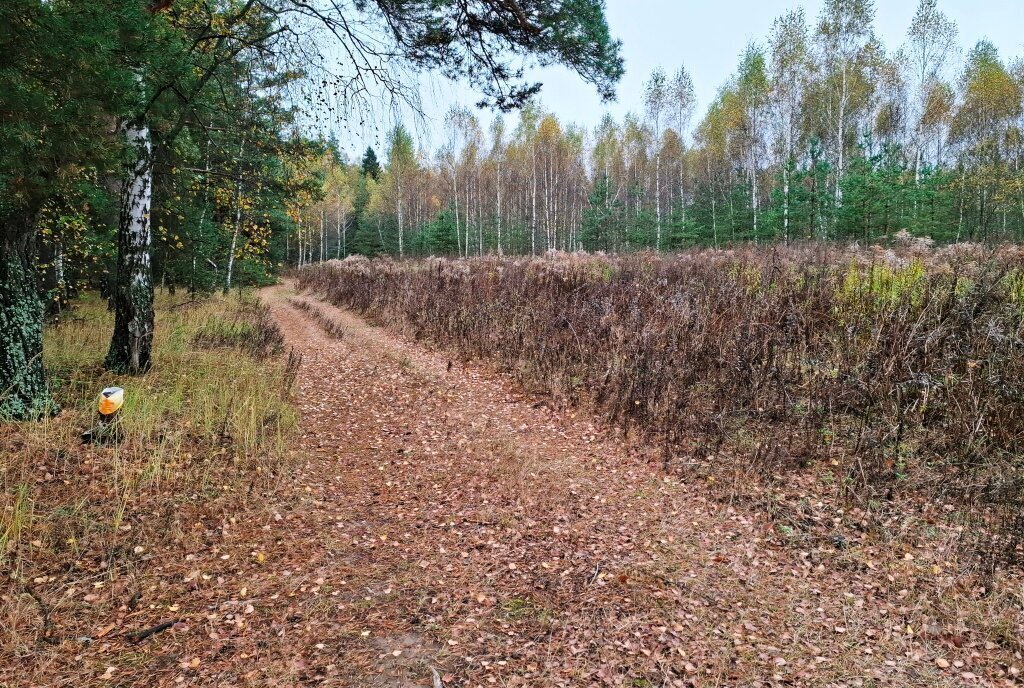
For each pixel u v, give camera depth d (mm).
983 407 5027
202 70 7535
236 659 2904
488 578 3762
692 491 5078
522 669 2900
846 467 5035
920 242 11391
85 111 4340
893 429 5148
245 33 8023
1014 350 5426
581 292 10422
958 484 4512
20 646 2875
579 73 6828
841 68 23953
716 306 8047
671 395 6609
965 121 27359
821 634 3193
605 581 3729
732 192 31812
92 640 2990
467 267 14781
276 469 5285
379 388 8344
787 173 22531
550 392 7727
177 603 3346
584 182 43469
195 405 6223
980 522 4086
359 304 16250
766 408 6117
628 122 41062
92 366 7090
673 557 4035
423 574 3803
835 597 3539
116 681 2713
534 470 5566
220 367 7957
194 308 13898
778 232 23203
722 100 33250
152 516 4176
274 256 27828
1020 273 6445
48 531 3770
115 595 3363
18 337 5059
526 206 43281
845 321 6898
